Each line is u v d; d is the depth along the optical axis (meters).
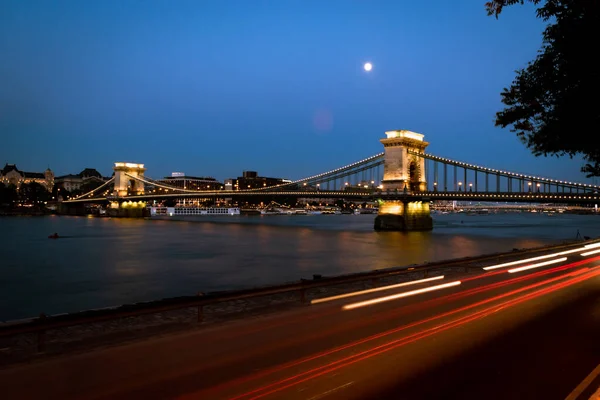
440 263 22.91
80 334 12.71
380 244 74.62
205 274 42.81
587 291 18.64
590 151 11.02
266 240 84.25
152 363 9.58
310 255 58.88
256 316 13.88
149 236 94.88
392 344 10.95
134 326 13.06
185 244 76.06
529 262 30.64
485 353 10.23
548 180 92.69
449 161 108.44
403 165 110.50
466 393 8.02
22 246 72.56
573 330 12.28
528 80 10.10
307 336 11.66
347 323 13.03
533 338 11.48
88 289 35.59
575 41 8.57
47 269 46.94
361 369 9.21
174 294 33.38
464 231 111.56
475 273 24.38
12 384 8.46
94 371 9.12
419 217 112.06
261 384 8.42
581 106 9.30
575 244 44.81
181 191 189.12
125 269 46.59
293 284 15.53
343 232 108.06
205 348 10.61
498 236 93.38
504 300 16.58
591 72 8.90
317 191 127.62
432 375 8.88
